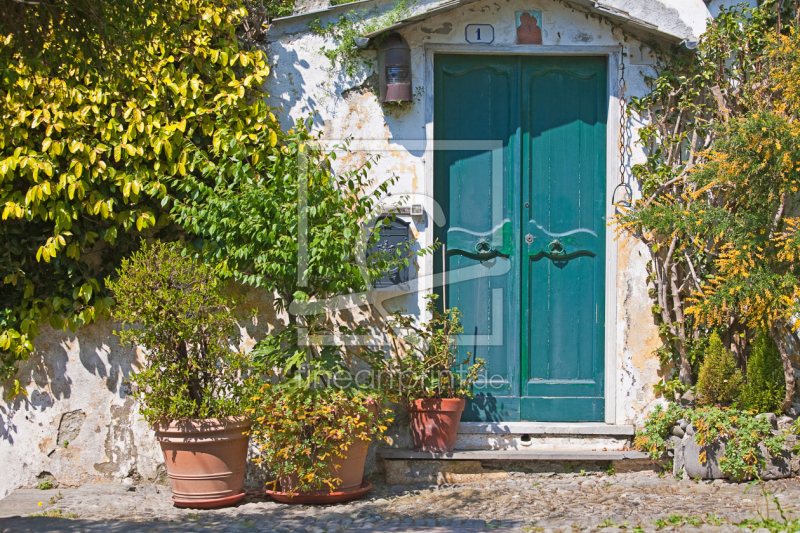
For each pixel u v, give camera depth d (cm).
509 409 555
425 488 497
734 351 539
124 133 519
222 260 502
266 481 524
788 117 503
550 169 562
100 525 412
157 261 461
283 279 474
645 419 541
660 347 542
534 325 561
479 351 558
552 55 560
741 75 542
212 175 498
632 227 513
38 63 414
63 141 511
